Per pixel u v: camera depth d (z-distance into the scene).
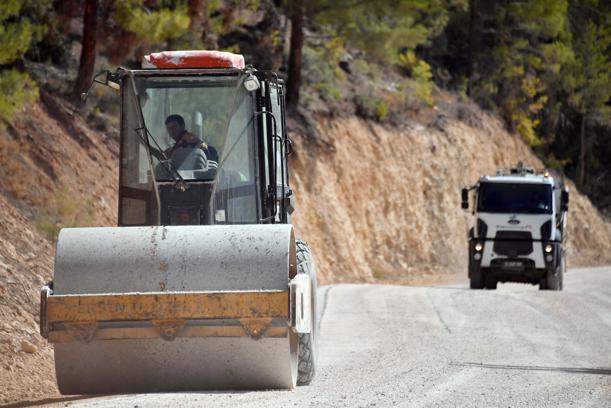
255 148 32.28
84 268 28.12
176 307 27.50
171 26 71.38
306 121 115.88
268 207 32.69
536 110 190.12
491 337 47.59
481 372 35.03
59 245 28.48
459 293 75.69
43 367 36.50
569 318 57.50
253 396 27.14
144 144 32.09
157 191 31.67
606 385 32.19
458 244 145.25
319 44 129.62
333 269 108.19
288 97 114.81
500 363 38.03
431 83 160.50
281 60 121.00
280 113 35.56
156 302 27.53
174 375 28.75
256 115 32.31
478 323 54.28
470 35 182.38
